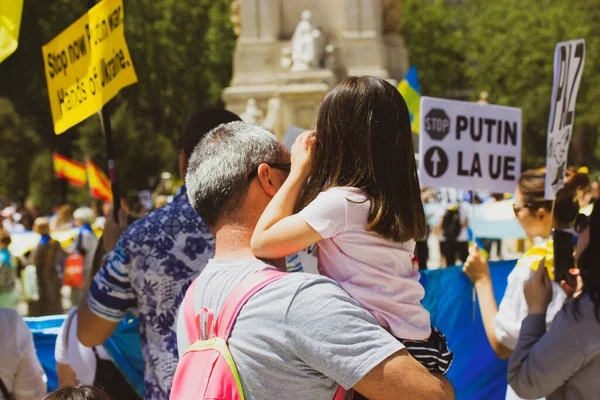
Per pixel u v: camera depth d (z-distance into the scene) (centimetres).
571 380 473
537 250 571
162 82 5778
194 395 328
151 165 4975
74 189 4572
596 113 5919
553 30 6456
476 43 6938
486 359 669
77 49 623
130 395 575
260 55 3453
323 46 3388
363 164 352
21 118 5269
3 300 1576
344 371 321
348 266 351
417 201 360
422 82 7075
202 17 5841
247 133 375
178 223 465
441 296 657
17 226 2620
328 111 360
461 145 662
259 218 366
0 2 577
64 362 573
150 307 462
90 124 4872
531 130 6206
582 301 466
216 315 339
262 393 327
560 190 611
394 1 3678
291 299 328
